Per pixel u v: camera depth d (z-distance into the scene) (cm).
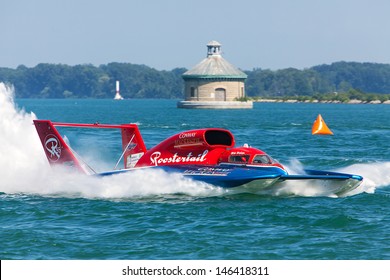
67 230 5606
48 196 7081
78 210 6369
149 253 4922
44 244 5166
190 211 6241
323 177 6600
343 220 5775
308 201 6688
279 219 5897
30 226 5753
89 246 5112
